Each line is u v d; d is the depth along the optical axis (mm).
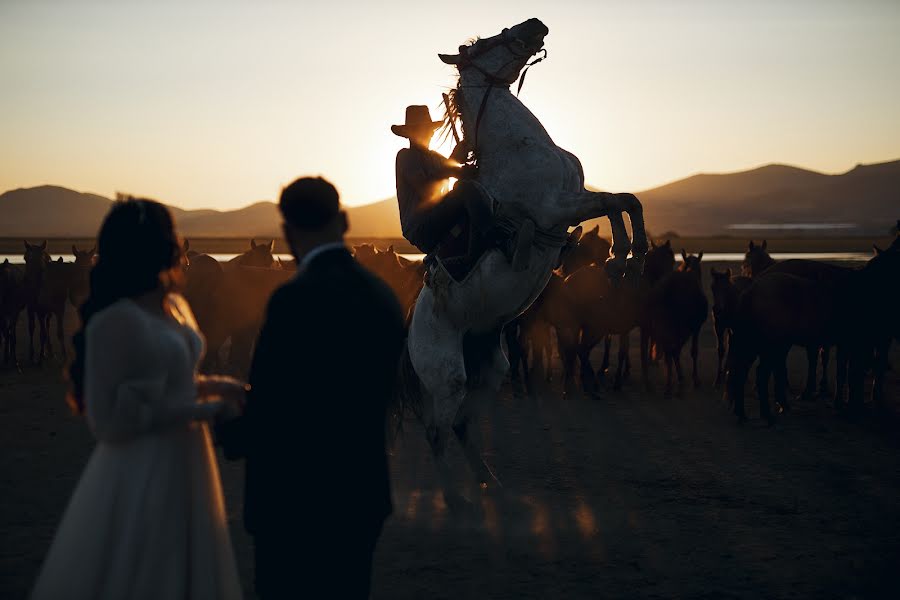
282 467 3232
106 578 3312
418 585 5457
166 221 3492
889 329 11141
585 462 8922
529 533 6562
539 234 6934
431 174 7184
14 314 16391
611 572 5691
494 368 7527
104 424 3244
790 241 129000
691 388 14164
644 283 13875
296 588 3277
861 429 10656
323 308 3215
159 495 3377
